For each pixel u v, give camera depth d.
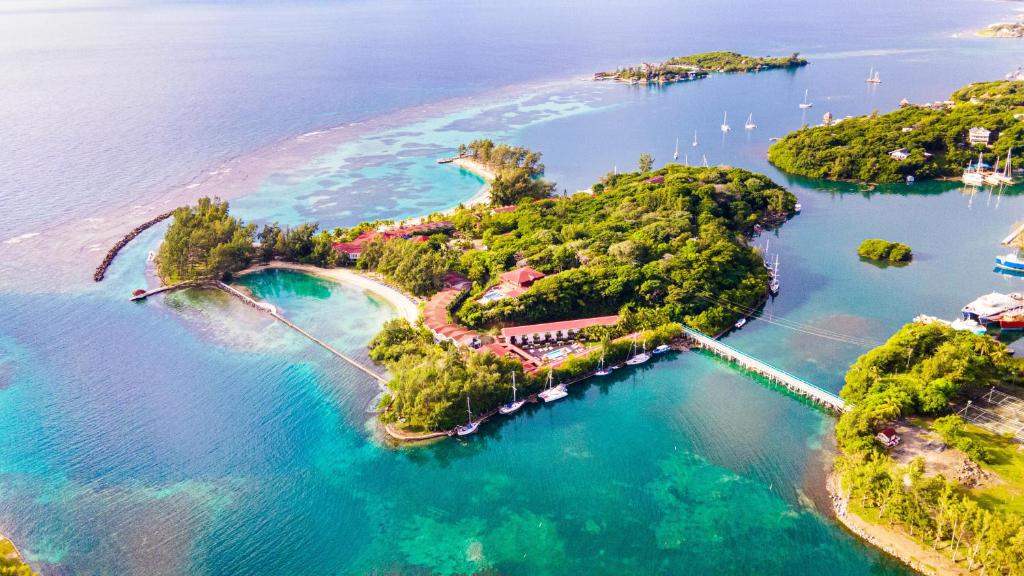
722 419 152.25
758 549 116.38
